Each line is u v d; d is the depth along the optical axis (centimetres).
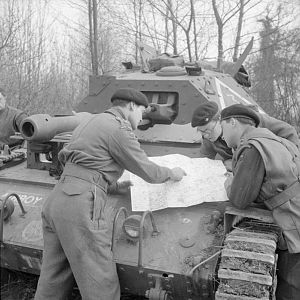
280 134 504
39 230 454
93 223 378
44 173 539
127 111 412
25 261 467
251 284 334
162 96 612
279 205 370
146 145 568
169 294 402
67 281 409
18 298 521
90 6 1673
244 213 382
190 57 1636
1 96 656
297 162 388
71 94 2006
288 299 398
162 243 410
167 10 1803
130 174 473
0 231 445
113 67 2016
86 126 397
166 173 424
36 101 1598
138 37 1773
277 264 396
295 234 367
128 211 447
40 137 481
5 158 567
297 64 2322
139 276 403
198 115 480
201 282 374
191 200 439
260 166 368
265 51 2158
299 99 2372
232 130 400
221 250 365
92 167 386
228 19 1645
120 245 414
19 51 1523
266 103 2275
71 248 379
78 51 2394
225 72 757
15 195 458
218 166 474
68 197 380
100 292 378
